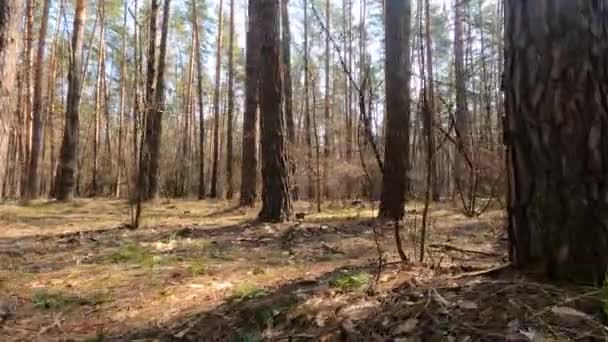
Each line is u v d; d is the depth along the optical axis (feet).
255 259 16.65
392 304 8.63
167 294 12.51
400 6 26.03
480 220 23.65
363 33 78.07
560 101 7.91
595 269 7.70
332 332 8.36
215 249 18.84
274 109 25.73
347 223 24.53
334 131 62.95
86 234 23.94
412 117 26.30
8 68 11.90
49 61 91.35
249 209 35.50
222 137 112.88
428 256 13.53
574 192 7.80
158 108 37.29
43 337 10.18
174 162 103.09
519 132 8.38
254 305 10.39
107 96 103.55
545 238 8.07
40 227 28.48
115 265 16.22
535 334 6.75
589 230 7.73
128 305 11.85
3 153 12.06
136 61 42.70
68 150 48.73
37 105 56.29
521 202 8.44
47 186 104.37
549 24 8.02
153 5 34.47
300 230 22.43
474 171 20.13
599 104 7.79
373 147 12.56
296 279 12.53
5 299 12.41
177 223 27.86
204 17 91.61
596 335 6.61
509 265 8.89
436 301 8.15
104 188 95.35
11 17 11.88
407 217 25.43
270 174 25.80
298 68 90.07
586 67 7.82
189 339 9.54
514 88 8.48
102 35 86.84
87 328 10.59
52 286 13.70
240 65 100.73
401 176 25.13
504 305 7.52
